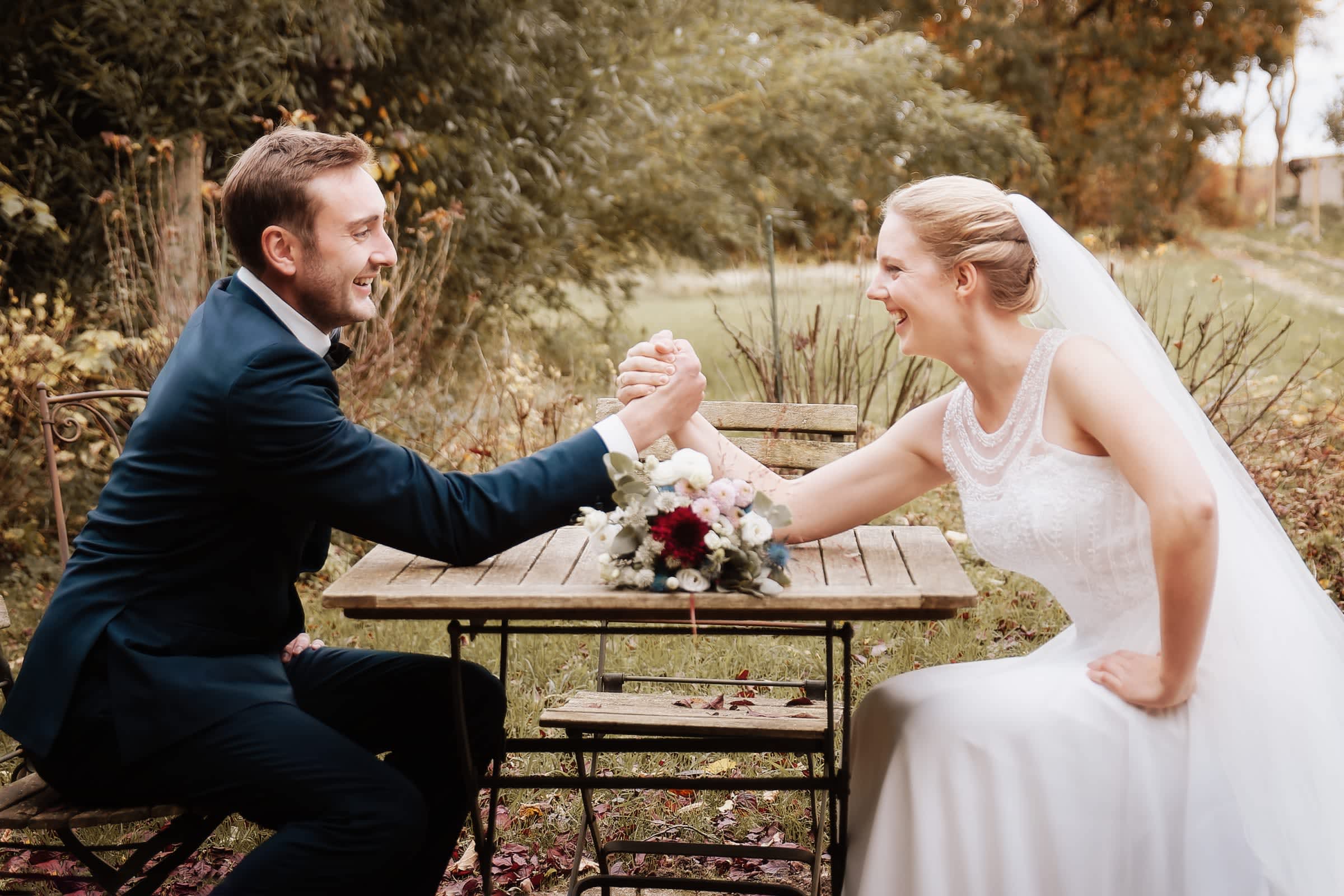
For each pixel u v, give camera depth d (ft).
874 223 38.22
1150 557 6.95
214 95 22.56
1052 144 71.82
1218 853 6.37
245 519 6.79
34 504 18.34
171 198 20.26
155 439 6.68
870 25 42.06
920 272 7.00
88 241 21.53
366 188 6.95
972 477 7.30
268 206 6.75
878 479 7.63
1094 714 6.49
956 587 6.16
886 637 13.25
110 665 6.55
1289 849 6.32
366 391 18.30
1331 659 6.95
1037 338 7.09
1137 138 72.43
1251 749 6.47
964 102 41.98
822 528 7.63
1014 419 7.01
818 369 18.76
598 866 9.25
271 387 6.50
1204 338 19.11
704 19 34.32
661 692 11.88
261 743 6.47
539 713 11.52
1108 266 22.62
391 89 25.77
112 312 19.98
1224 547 6.85
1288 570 7.17
